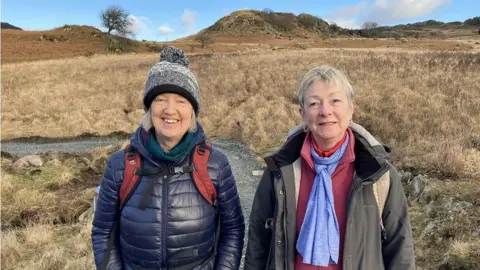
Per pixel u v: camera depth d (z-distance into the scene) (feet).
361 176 6.48
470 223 15.16
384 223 6.74
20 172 30.83
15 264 16.72
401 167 22.44
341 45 229.25
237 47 222.69
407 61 73.41
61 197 25.98
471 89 42.14
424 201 18.34
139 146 7.17
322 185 6.63
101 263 7.43
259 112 46.14
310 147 6.89
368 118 35.88
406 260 6.55
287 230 6.84
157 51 225.15
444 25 576.20
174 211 7.00
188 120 7.23
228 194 7.59
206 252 7.39
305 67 78.59
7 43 188.96
